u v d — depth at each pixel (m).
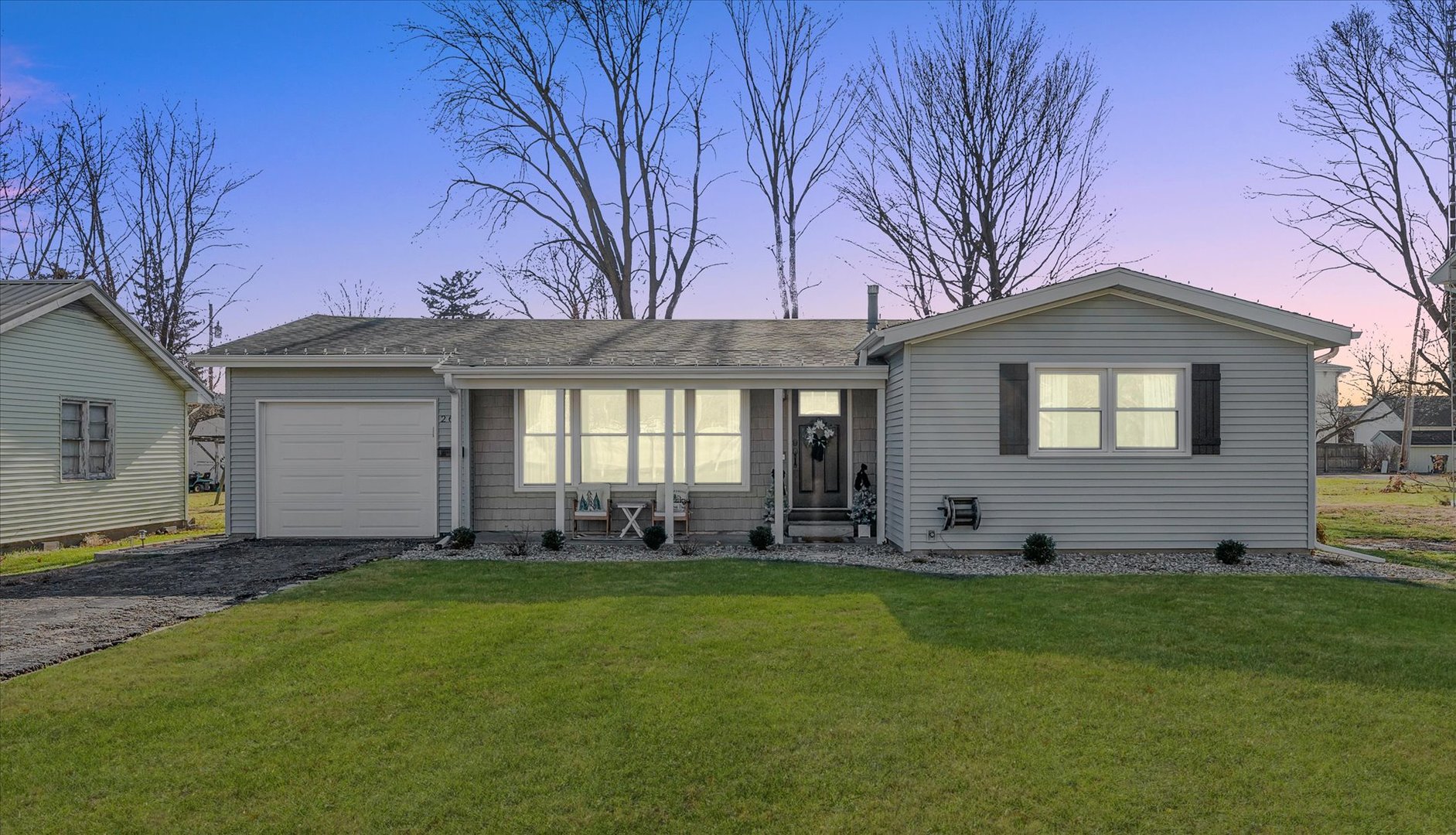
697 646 7.25
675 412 14.78
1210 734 5.31
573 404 14.63
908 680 6.29
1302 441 12.44
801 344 15.55
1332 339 12.23
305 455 14.73
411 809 4.38
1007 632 7.65
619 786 4.62
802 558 12.25
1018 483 12.45
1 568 12.06
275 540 14.56
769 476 14.75
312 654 6.96
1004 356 12.45
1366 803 4.44
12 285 15.77
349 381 14.73
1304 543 12.41
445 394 14.74
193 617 8.40
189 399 19.45
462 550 13.02
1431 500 23.47
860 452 14.78
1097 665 6.66
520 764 4.88
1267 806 4.41
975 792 4.56
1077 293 12.21
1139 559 12.09
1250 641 7.38
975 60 25.50
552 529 14.70
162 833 4.16
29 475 14.64
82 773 4.77
